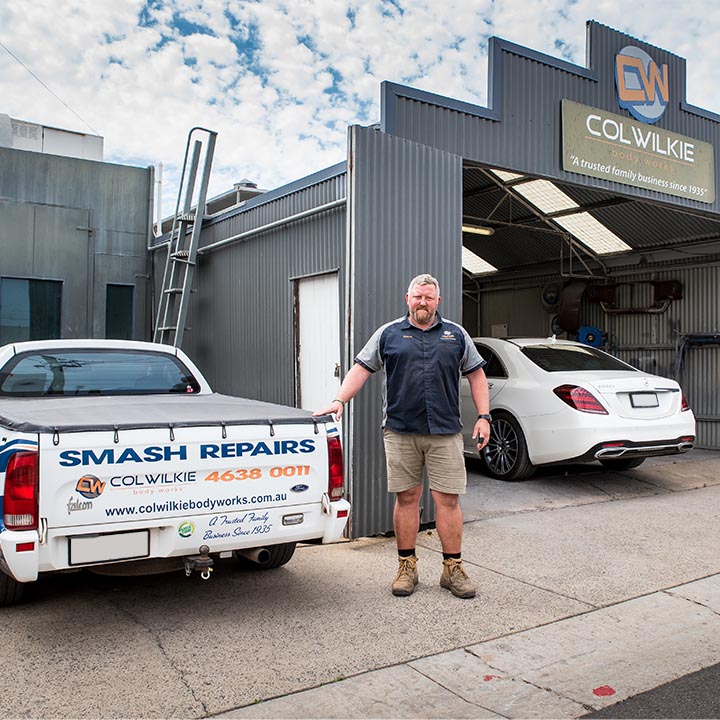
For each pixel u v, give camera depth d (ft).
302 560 16.78
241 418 12.65
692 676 11.08
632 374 24.26
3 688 10.29
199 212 29.07
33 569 10.90
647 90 26.40
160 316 31.22
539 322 43.16
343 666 11.18
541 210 34.96
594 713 9.93
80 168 33.63
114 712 9.67
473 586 14.33
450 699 10.24
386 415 14.76
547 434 23.32
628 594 14.58
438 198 20.15
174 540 11.93
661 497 23.58
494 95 22.09
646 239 36.19
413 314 14.53
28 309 32.50
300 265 22.99
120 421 11.82
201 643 11.95
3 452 11.21
